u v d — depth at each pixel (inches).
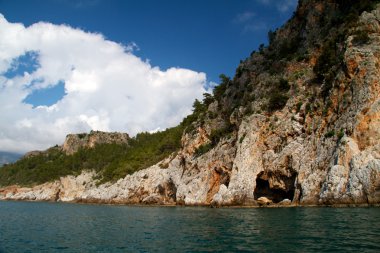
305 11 3206.2
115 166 5334.6
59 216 2158.0
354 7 2502.5
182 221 1508.4
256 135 2465.6
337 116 1926.7
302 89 2440.9
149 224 1461.6
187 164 3326.8
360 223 989.2
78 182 5831.7
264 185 2491.4
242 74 3383.4
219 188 2620.6
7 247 954.1
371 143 1648.6
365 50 1925.4
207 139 3326.8
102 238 1087.6
